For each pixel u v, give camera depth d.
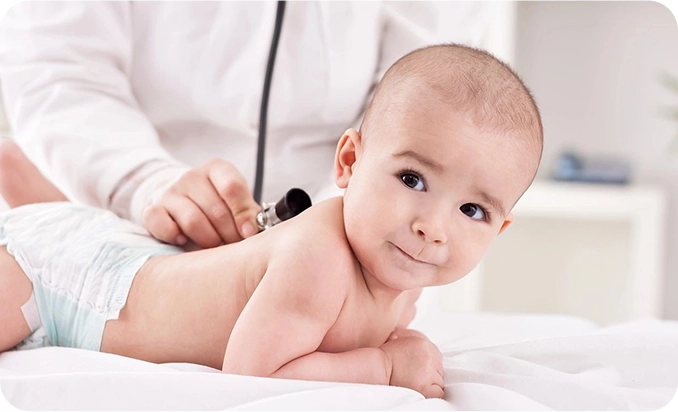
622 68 2.93
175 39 1.38
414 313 1.07
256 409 0.68
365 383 0.81
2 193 1.17
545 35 2.96
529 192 2.69
